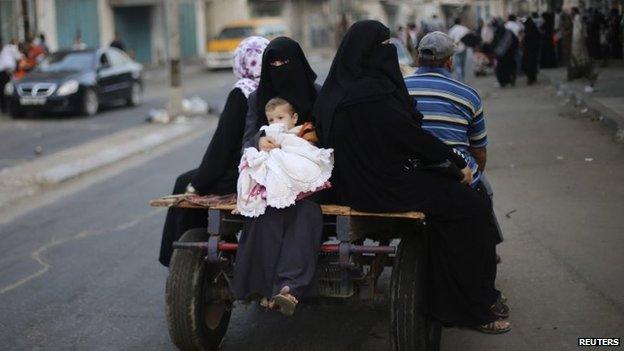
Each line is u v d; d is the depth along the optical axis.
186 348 5.43
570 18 25.22
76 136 18.59
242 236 4.98
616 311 6.04
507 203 9.41
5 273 8.06
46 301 7.10
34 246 9.13
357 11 64.44
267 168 4.88
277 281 4.79
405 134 4.78
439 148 4.85
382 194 4.82
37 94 22.05
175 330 5.30
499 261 7.07
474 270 4.95
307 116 5.30
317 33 65.25
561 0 28.94
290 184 4.82
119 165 14.73
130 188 12.38
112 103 25.92
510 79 24.09
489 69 31.81
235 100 5.57
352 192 4.87
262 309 6.67
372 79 4.86
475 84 26.48
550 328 5.82
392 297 4.91
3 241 9.47
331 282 5.11
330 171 4.93
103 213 10.69
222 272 5.38
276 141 4.97
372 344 5.82
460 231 4.89
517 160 11.92
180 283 5.23
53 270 8.09
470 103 5.38
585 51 21.17
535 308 6.20
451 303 4.99
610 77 21.25
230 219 5.36
